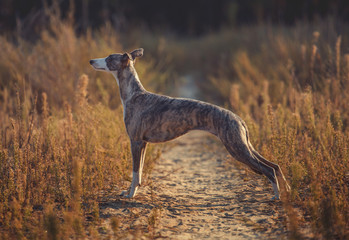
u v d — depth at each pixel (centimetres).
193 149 1933
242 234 876
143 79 2455
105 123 1568
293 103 1741
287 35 3197
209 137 2169
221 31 4719
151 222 888
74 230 857
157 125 1095
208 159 1720
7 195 976
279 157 1225
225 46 3997
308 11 5053
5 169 1064
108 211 1006
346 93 1730
